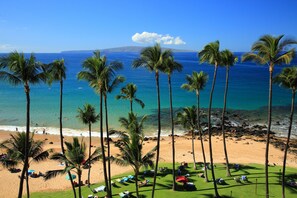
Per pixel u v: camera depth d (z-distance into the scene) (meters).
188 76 36.09
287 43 24.12
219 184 33.19
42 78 22.28
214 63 31.66
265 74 198.75
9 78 21.16
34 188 35.47
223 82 156.38
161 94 116.19
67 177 38.59
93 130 66.62
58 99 102.00
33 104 93.19
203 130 66.94
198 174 37.53
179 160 46.91
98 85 24.86
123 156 25.92
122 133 30.20
